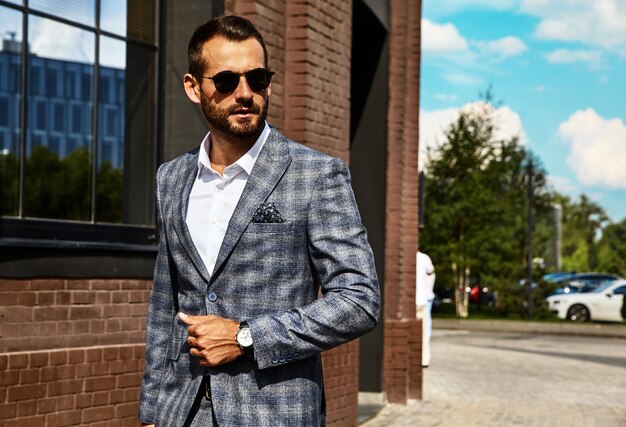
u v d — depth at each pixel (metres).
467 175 34.34
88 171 6.62
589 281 36.38
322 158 2.94
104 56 6.77
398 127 11.77
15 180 6.11
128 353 6.43
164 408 2.98
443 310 42.00
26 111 6.21
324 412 3.03
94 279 6.33
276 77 7.98
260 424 2.84
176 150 7.17
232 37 2.90
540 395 12.84
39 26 6.31
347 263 2.85
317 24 8.34
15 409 5.67
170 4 7.22
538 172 40.34
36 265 5.92
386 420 10.30
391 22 11.70
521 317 34.25
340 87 8.87
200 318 2.83
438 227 34.78
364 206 11.57
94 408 6.18
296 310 2.83
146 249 6.73
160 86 7.17
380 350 11.47
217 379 2.87
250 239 2.87
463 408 11.39
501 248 34.78
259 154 2.95
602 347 22.28
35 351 5.83
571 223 80.12
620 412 11.28
